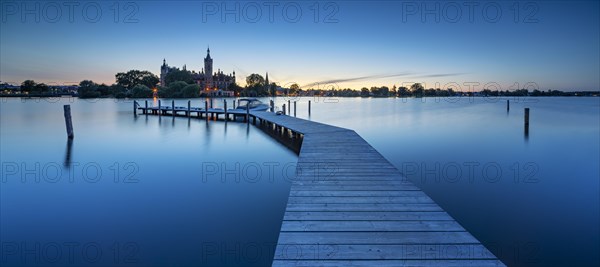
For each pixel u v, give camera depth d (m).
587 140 17.08
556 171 10.40
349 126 23.92
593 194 7.98
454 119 30.02
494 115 35.12
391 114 37.38
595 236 5.73
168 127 22.16
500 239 5.66
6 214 6.62
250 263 4.80
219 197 7.64
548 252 5.20
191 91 90.25
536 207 7.11
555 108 50.78
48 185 8.63
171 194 7.88
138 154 12.90
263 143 15.51
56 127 21.95
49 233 5.77
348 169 7.32
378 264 3.36
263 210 6.84
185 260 4.91
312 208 4.90
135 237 5.61
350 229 4.17
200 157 12.34
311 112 41.28
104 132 19.52
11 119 27.55
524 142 16.53
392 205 5.02
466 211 6.89
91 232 5.82
